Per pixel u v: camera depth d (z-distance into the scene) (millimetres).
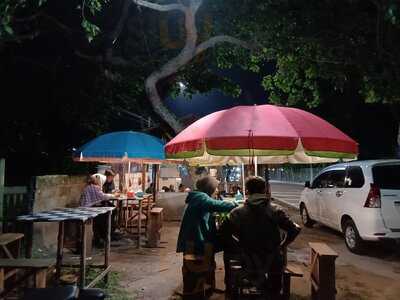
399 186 7867
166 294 5664
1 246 5629
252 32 10305
